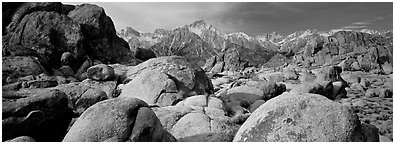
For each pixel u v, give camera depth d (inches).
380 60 3388.3
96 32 1254.9
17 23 1123.3
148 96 689.6
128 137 327.9
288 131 325.4
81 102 602.5
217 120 462.3
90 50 1206.3
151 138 338.6
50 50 1043.3
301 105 344.2
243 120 490.6
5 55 852.0
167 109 510.6
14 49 892.6
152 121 347.9
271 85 952.3
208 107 553.0
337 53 3924.7
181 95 709.9
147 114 351.3
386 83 2119.8
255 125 341.7
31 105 430.0
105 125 331.9
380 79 2337.6
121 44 1384.1
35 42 1044.5
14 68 776.9
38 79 745.0
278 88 967.6
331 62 3668.8
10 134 402.3
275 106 350.9
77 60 1042.7
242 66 4111.7
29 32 1068.5
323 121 327.9
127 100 361.4
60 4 1336.1
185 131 432.5
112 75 804.0
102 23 1291.8
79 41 1096.8
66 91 614.2
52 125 462.6
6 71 755.4
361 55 3538.4
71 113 513.3
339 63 3454.7
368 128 398.9
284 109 343.9
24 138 361.7
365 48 3939.5
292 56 4483.3
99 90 640.4
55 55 1052.5
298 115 335.6
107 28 1312.7
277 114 341.4
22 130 415.2
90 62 1064.8
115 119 336.8
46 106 446.6
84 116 350.0
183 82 781.9
